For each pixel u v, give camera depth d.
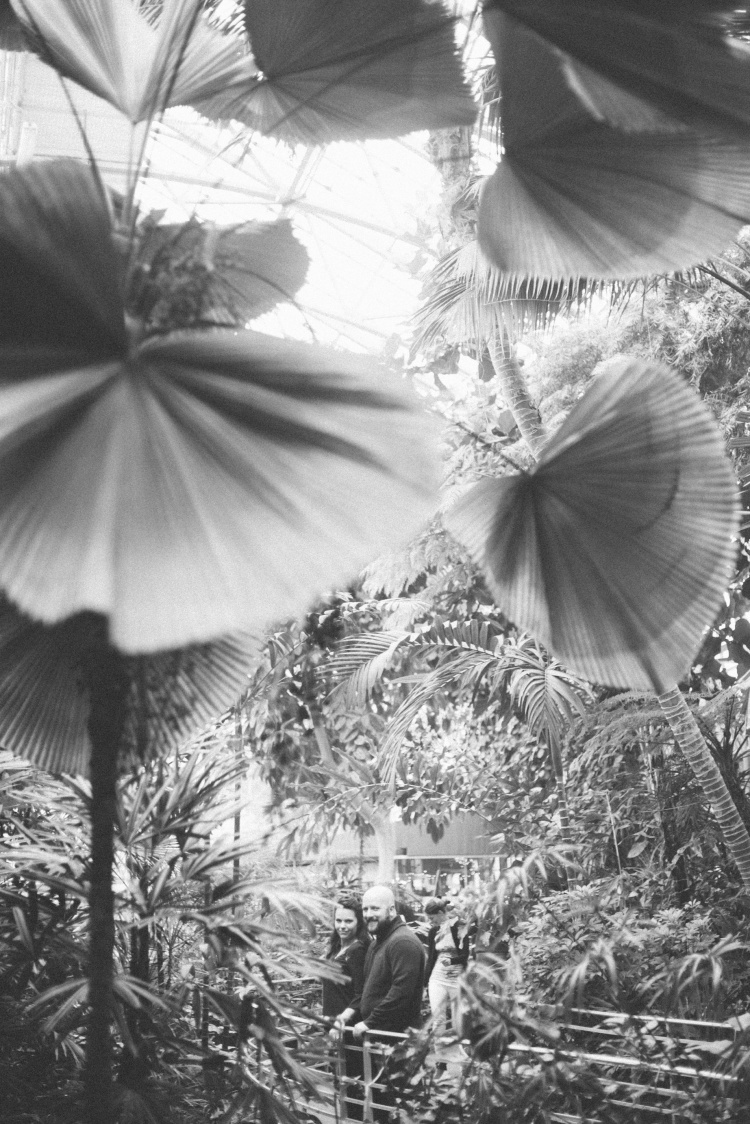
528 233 2.27
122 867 2.72
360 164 13.15
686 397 1.99
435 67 2.02
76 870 2.57
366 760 6.86
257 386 1.57
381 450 1.55
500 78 2.04
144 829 2.70
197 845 2.84
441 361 6.20
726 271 5.34
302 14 1.89
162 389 1.56
